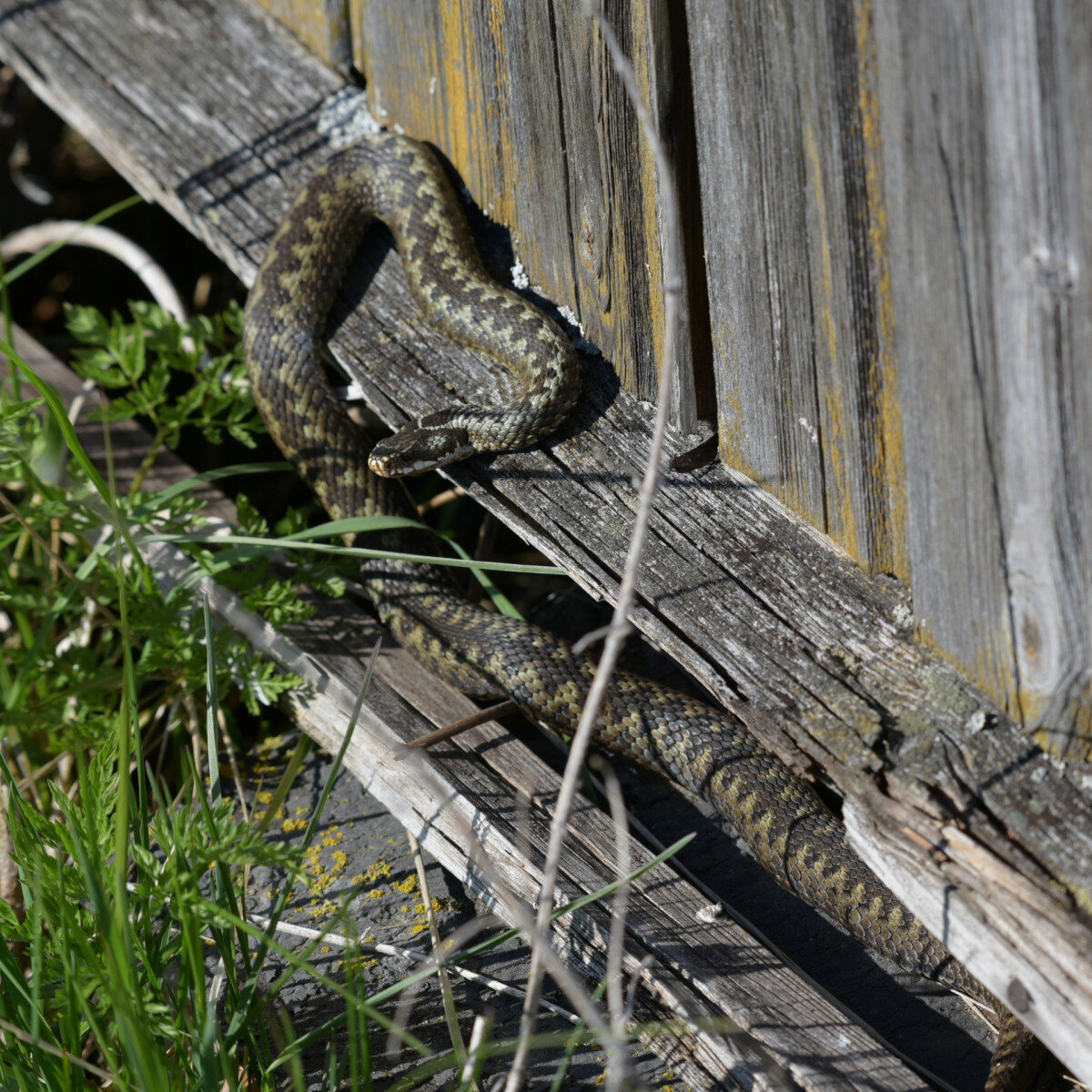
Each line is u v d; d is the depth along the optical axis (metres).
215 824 3.06
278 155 5.76
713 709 4.13
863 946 3.53
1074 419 2.48
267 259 5.25
